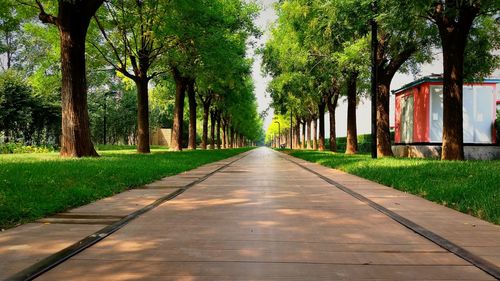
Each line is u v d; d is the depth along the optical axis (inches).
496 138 999.6
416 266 144.3
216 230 203.2
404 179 395.9
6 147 1079.0
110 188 352.2
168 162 668.7
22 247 168.7
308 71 1042.7
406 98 1138.0
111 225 213.0
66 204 269.6
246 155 1433.3
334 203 292.2
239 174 551.5
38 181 343.3
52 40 958.4
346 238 186.5
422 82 997.8
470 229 204.2
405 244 175.9
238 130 3922.2
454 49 619.5
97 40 1013.8
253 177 504.1
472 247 169.3
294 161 930.1
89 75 1163.3
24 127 1546.5
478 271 138.7
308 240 182.7
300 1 852.0
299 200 306.8
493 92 983.6
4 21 832.9
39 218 233.6
